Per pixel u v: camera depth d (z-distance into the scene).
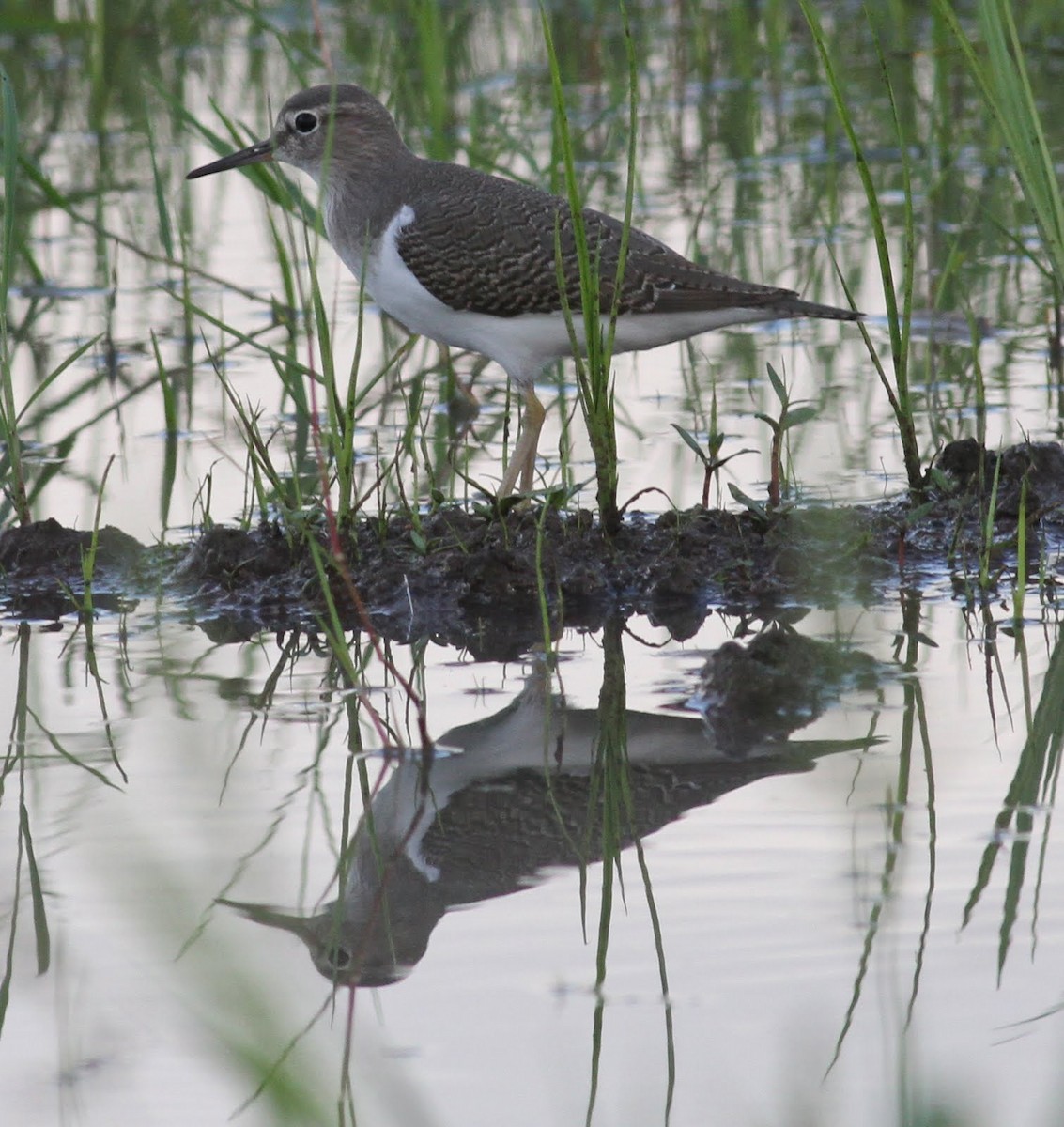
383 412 14.71
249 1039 4.42
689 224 18.89
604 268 11.91
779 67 24.17
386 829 7.59
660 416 14.28
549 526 11.37
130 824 7.64
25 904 6.90
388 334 16.73
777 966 6.30
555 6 27.80
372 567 11.05
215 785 8.07
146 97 20.30
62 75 25.92
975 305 16.39
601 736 8.60
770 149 22.09
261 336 16.64
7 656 10.00
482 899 6.94
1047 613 10.16
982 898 6.74
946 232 18.33
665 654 9.84
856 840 7.27
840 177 20.77
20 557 11.48
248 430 11.95
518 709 9.00
